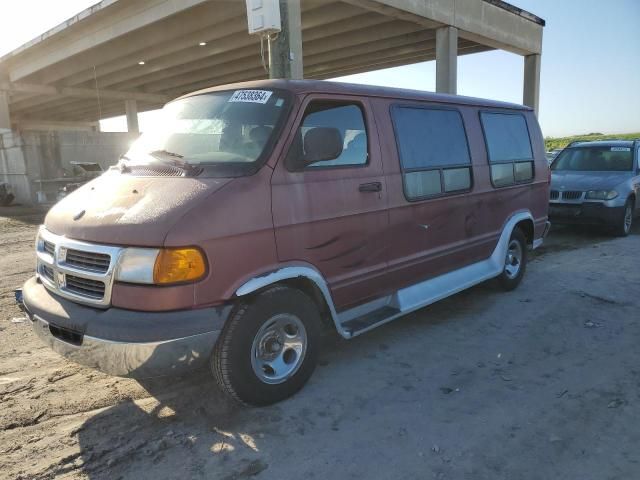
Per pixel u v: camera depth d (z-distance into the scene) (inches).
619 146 425.1
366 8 512.7
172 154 149.9
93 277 125.0
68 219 138.3
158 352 117.5
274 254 136.4
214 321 123.6
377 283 169.9
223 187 129.6
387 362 171.3
